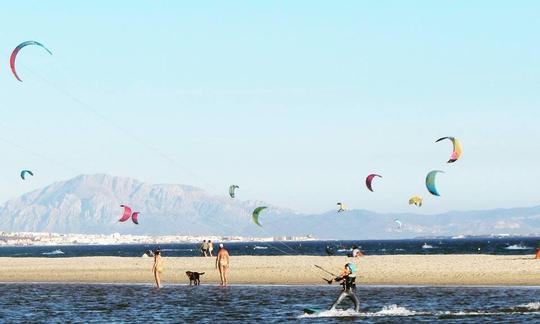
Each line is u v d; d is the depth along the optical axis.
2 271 99.56
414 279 71.00
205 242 125.00
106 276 85.94
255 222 95.31
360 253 112.19
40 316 51.22
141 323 46.75
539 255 94.19
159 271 71.12
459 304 52.12
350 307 52.34
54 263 118.06
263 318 47.41
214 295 62.16
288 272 81.25
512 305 50.81
